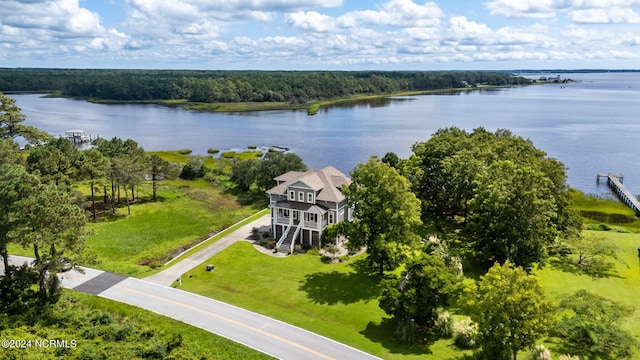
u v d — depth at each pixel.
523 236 49.06
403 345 36.59
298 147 135.25
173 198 78.19
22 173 40.66
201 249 55.84
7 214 38.38
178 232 62.88
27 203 37.88
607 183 97.75
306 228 57.81
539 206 48.66
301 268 50.91
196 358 33.19
